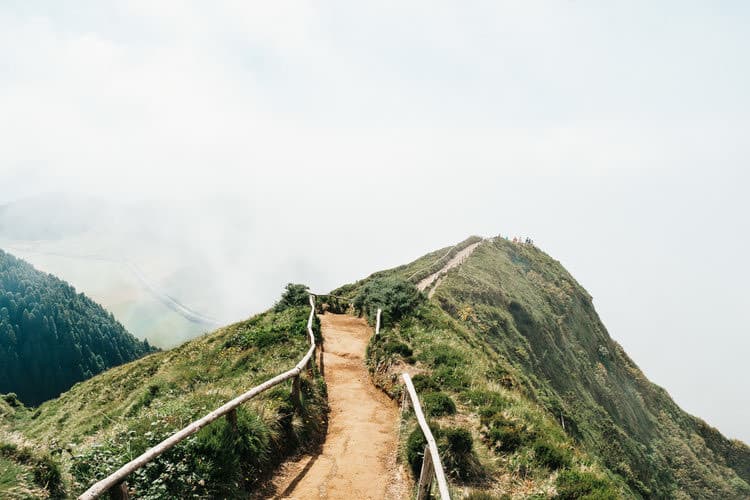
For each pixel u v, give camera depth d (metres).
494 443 10.21
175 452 7.33
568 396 47.94
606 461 33.56
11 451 6.69
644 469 43.97
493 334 42.09
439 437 9.22
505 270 69.94
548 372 49.16
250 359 18.34
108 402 23.17
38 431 24.94
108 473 6.78
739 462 71.69
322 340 21.27
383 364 16.39
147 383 20.89
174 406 10.40
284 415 10.49
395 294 26.36
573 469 9.19
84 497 5.23
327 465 9.80
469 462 9.18
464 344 21.19
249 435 8.86
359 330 24.95
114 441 7.95
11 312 184.12
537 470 9.25
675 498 48.25
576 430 29.03
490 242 82.31
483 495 8.05
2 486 5.99
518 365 38.56
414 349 17.25
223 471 7.66
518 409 11.95
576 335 69.81
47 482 6.54
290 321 22.73
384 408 13.75
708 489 57.47
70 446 8.45
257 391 9.34
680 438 69.69
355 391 15.19
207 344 25.53
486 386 13.86
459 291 46.75
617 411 59.75
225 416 8.53
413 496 8.41
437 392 12.45
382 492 8.80
